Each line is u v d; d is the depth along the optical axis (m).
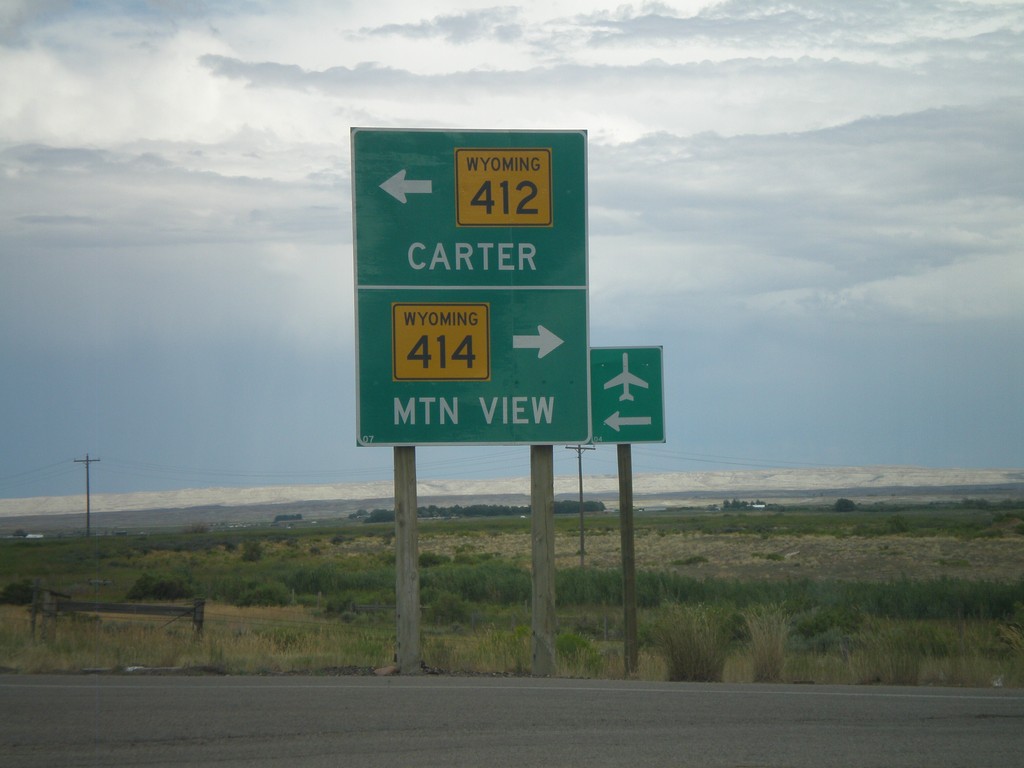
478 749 8.14
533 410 13.99
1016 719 9.61
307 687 11.12
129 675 12.34
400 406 13.82
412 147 14.00
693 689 11.35
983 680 13.94
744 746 8.35
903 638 18.53
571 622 36.47
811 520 127.69
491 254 14.04
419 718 9.30
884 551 72.88
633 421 17.84
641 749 8.20
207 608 42.38
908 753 8.17
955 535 88.06
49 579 44.62
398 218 13.93
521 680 12.08
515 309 14.03
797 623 30.95
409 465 13.99
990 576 53.91
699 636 14.43
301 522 178.50
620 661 16.80
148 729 8.76
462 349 13.95
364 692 10.76
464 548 86.00
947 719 9.60
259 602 46.44
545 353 14.03
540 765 7.66
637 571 56.31
